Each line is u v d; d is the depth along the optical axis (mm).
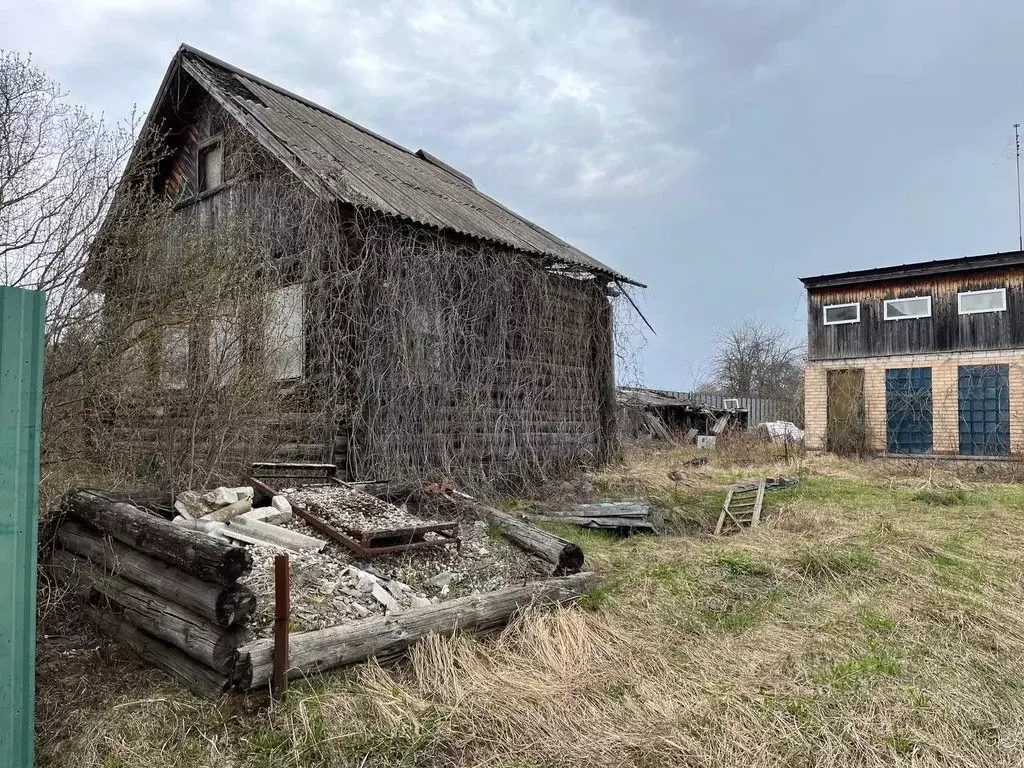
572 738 3135
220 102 9352
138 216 5863
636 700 3539
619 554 6551
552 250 11133
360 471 7738
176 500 4852
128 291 5781
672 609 4934
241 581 3881
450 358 8867
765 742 3115
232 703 3139
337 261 7734
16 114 5086
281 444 7184
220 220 7965
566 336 11203
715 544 7160
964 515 8609
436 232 8781
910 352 15547
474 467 9094
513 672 3756
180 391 6105
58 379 5121
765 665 3975
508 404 9844
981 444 14523
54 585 4277
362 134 13156
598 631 4418
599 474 10711
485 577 4977
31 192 5094
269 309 6883
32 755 2443
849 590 5449
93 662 3582
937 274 15148
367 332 7961
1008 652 4254
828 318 16812
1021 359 14023
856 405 16172
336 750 2889
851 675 3801
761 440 18062
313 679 3320
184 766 2773
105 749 2836
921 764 2967
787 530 8094
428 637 3828
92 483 5484
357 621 3725
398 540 4938
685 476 11609
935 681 3764
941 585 5531
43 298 2473
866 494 10414
